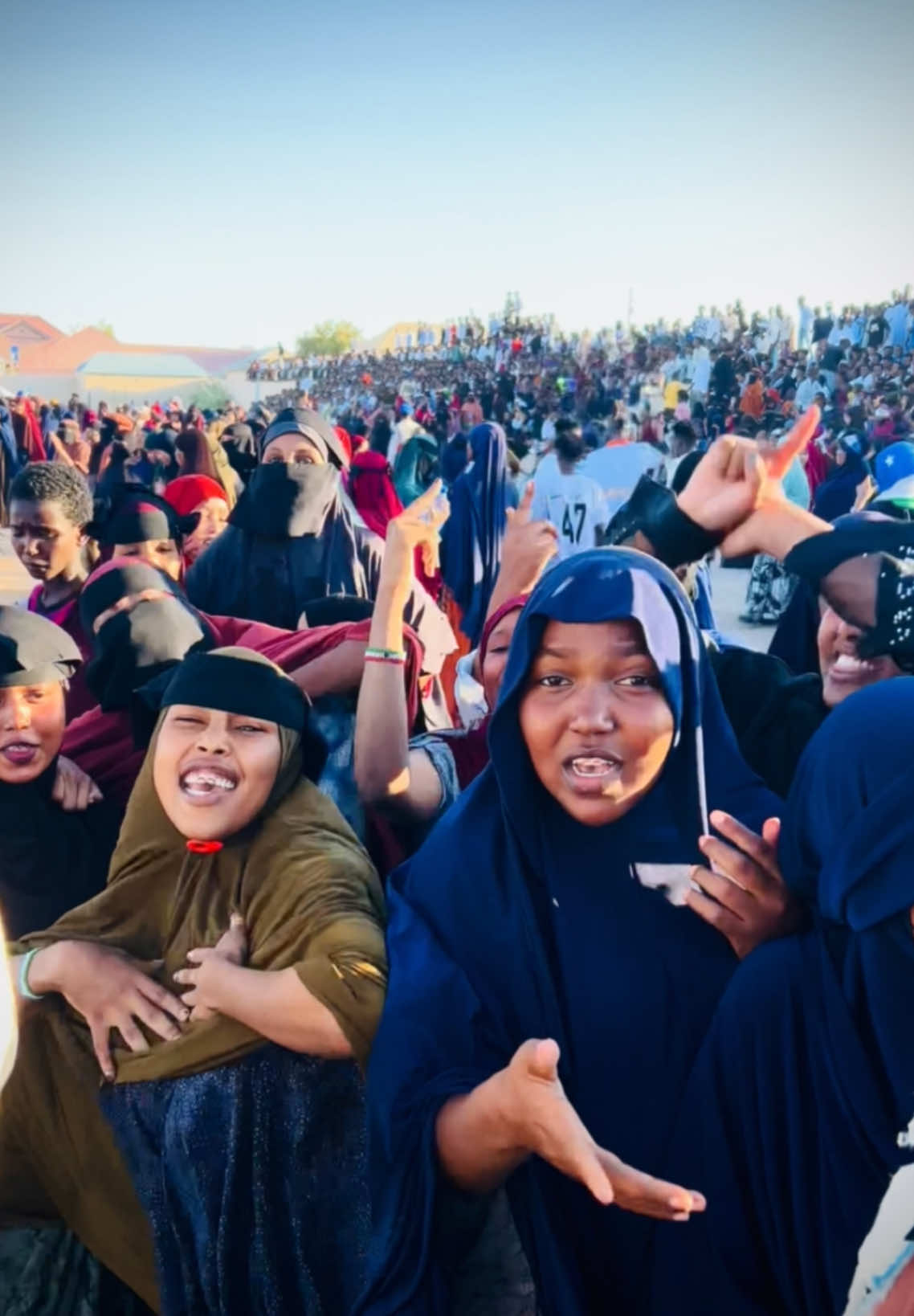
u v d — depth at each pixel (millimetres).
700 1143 1875
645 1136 1904
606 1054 1903
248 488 2738
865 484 2750
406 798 2158
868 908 1715
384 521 3635
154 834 2146
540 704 1867
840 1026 1772
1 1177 2209
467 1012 1907
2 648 2184
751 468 2062
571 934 1918
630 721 1840
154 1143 2121
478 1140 1772
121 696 2297
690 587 2301
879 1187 1776
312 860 2076
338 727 2230
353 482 3678
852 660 1982
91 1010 2131
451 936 1967
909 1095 1744
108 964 2131
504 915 1944
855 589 1957
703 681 1940
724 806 1936
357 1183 2055
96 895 2258
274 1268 2086
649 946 1901
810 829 1791
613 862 1915
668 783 1909
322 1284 2080
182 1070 2090
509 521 2309
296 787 2152
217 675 2104
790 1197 1844
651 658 1843
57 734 2258
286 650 2338
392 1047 1905
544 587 1877
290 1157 2061
